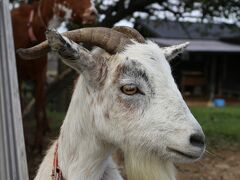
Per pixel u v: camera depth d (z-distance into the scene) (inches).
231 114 216.5
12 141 42.8
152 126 40.8
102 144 44.3
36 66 96.3
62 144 46.0
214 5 129.3
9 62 42.8
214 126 167.2
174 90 41.5
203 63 337.1
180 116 40.4
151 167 42.3
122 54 42.4
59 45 40.3
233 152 120.1
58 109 183.8
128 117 41.6
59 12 91.1
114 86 42.0
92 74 42.8
